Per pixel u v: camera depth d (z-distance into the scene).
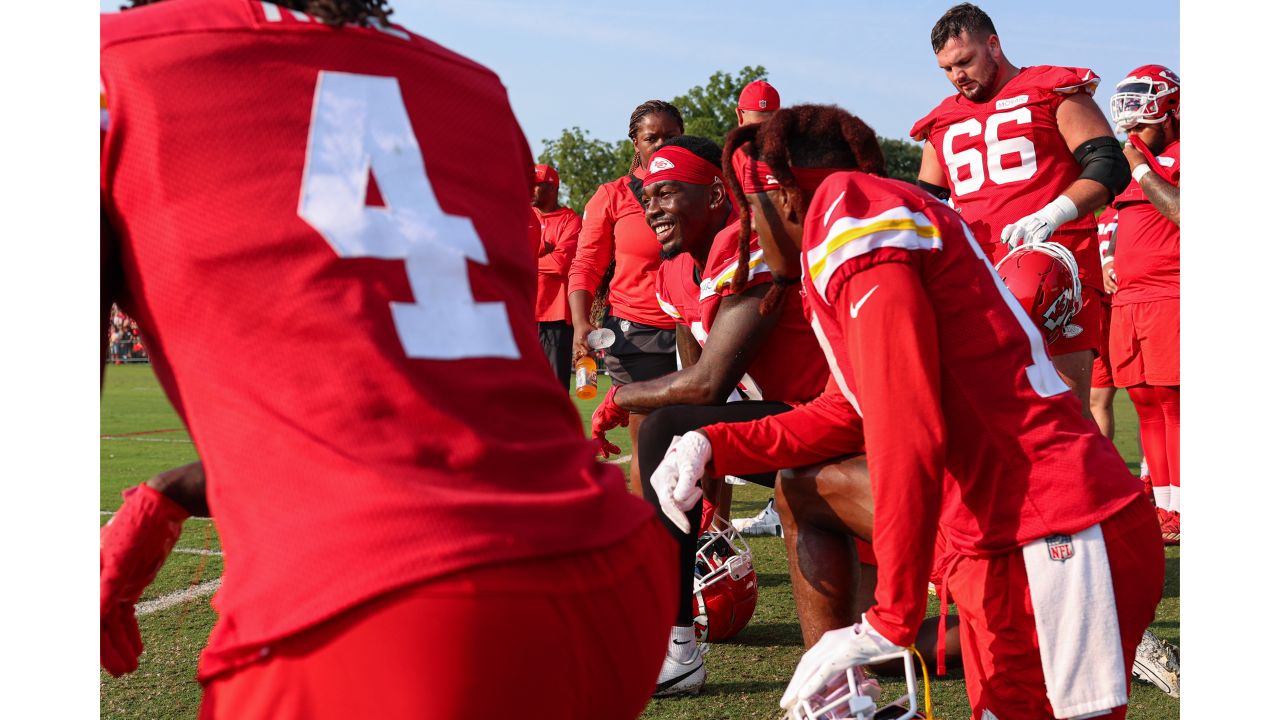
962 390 1.77
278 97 1.17
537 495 1.17
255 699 1.08
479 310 1.21
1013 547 1.78
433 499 1.08
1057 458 1.76
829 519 2.20
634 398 2.88
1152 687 2.94
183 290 1.12
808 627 2.26
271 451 1.09
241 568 1.10
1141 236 5.04
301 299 1.11
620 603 1.21
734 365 2.71
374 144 1.19
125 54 1.15
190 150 1.13
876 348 1.67
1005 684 1.82
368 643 1.04
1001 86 4.08
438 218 1.21
